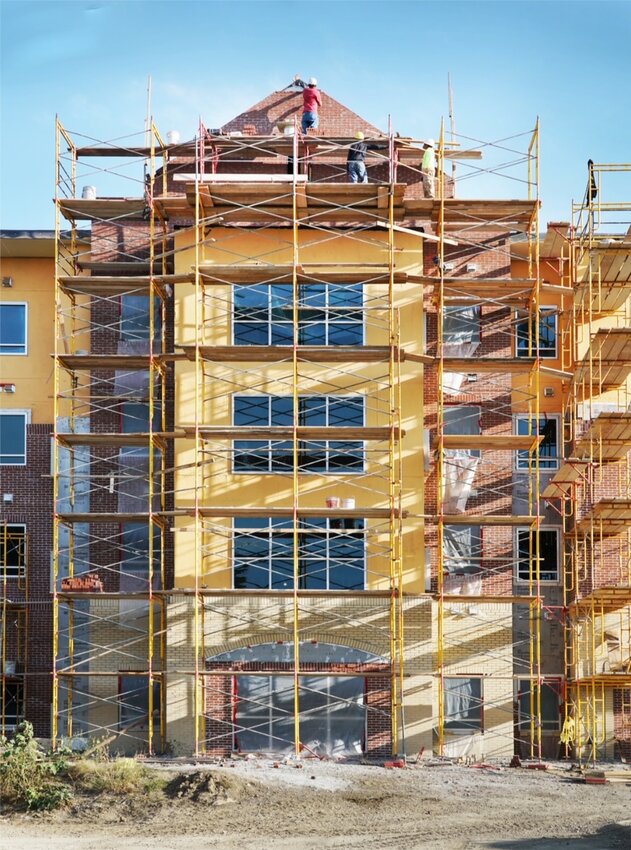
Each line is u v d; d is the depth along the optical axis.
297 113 40.78
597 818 28.00
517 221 39.59
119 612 38.06
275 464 37.78
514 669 38.88
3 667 39.03
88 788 29.83
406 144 39.53
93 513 38.19
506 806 29.25
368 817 27.88
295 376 36.28
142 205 38.94
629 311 41.16
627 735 38.22
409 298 38.31
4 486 40.59
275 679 36.69
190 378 37.78
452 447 38.12
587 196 38.44
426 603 36.91
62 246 40.69
